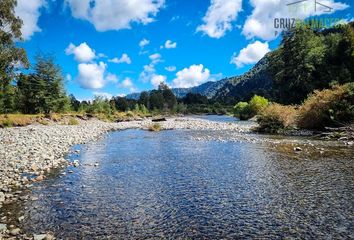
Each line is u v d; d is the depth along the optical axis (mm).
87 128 40812
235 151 19172
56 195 10250
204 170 13883
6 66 47312
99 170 14141
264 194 10047
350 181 11273
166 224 7777
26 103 60438
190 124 49750
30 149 19266
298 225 7512
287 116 31266
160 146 22766
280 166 14219
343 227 7328
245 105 73750
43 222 7898
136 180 12250
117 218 8203
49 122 46000
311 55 66500
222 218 8102
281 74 74875
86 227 7598
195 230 7391
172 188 11031
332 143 21594
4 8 44312
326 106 28344
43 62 60688
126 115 81438
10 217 8227
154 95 144125
